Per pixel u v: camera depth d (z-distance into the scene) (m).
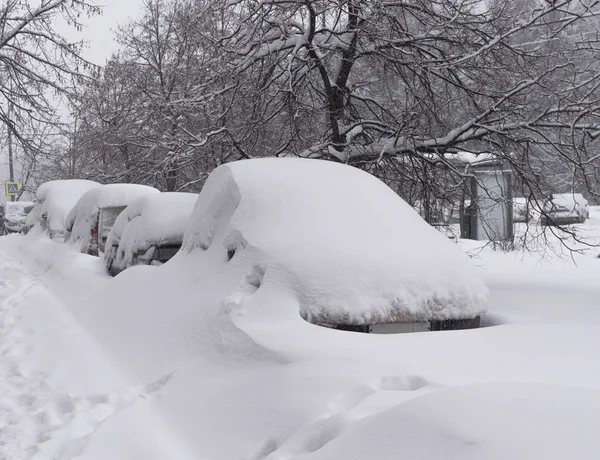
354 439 3.08
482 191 15.48
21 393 6.02
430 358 4.45
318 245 5.94
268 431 3.92
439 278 5.95
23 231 23.22
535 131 11.44
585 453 2.46
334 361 4.38
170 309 6.67
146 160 23.14
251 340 5.02
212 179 7.57
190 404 4.71
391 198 7.02
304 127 13.80
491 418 2.80
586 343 4.94
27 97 22.42
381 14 12.04
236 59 12.63
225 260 6.63
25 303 10.73
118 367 6.29
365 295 5.61
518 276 12.95
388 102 14.76
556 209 12.33
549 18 12.34
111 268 11.23
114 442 4.37
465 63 12.33
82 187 19.00
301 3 11.73
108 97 25.06
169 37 23.84
